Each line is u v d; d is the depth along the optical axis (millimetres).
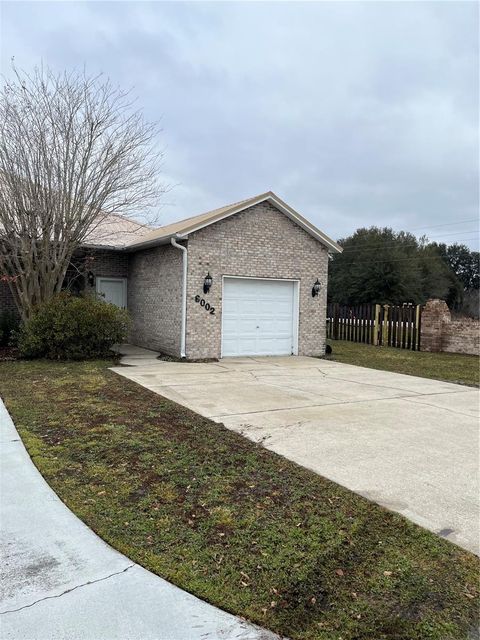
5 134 12188
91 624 2438
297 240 14070
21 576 2842
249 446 5305
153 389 8352
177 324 12680
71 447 5141
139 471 4500
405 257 43750
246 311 13453
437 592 2797
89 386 8430
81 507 3742
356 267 45031
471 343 15312
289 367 11758
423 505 3932
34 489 4078
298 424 6293
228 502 3887
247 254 13203
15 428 5852
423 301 44125
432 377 10797
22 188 12242
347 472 4613
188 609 2578
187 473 4473
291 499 3975
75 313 11742
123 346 15258
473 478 4535
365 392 8719
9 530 3387
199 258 12492
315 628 2479
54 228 12609
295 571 2961
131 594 2691
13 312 14789
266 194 13141
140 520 3547
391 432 6035
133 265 15859
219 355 12945
